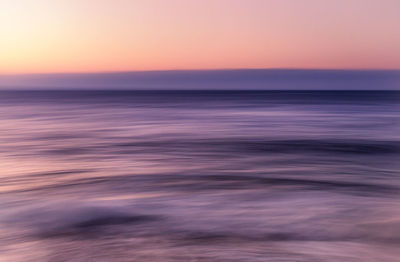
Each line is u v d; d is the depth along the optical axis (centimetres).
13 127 2958
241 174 1298
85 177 1248
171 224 796
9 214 861
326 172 1334
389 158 1623
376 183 1166
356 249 671
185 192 1052
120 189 1089
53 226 785
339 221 809
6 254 652
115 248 671
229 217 841
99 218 834
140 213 870
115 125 3083
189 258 628
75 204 936
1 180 1208
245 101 8531
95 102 8450
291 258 632
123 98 11962
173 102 8162
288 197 1000
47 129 2805
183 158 1627
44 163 1509
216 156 1678
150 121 3431
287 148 1888
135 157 1652
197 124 3130
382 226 779
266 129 2739
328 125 2973
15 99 11194
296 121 3341
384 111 4619
